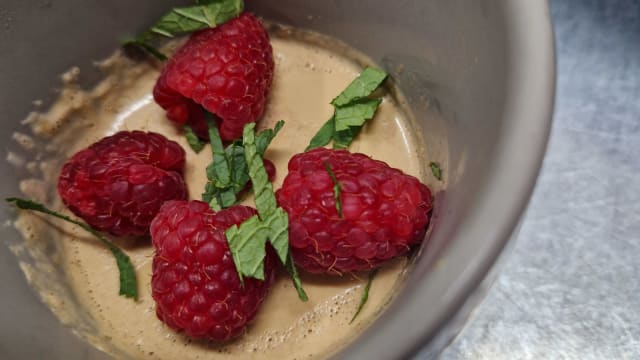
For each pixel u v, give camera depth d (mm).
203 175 126
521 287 140
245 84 118
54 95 133
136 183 111
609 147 156
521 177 79
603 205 149
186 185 124
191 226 102
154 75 141
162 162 119
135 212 113
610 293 139
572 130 158
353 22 132
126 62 139
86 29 131
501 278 140
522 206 78
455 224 85
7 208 123
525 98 83
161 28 131
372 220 100
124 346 115
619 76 164
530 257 143
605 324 136
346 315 112
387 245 103
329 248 102
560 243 145
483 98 95
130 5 132
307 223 100
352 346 78
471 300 78
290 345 111
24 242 122
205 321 101
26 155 130
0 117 126
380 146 130
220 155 120
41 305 116
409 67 126
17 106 128
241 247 101
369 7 127
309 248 102
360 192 100
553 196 150
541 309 137
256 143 117
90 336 115
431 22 113
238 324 103
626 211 149
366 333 80
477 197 81
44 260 122
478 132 94
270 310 113
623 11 170
